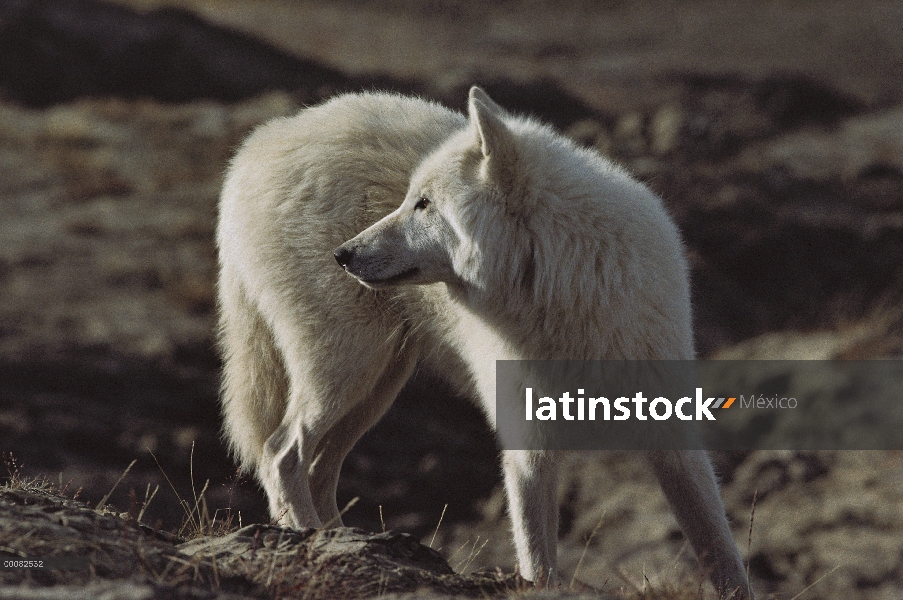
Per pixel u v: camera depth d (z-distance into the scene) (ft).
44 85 192.24
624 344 34.94
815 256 138.72
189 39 207.51
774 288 134.92
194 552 28.66
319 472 44.91
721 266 137.49
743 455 85.51
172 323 103.96
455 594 28.89
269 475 42.47
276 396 45.42
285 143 44.16
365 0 312.09
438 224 36.96
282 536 30.45
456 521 87.76
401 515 87.40
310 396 42.52
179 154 161.27
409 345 43.68
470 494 90.63
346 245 37.86
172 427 88.17
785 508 77.10
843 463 81.10
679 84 215.51
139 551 25.89
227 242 45.73
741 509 78.43
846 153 170.19
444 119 43.39
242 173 45.19
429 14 299.38
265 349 45.06
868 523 72.69
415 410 98.68
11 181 143.43
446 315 40.45
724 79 215.72
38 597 21.79
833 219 144.66
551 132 38.99
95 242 124.47
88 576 24.54
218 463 85.76
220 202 47.34
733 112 187.83
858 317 122.01
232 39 219.61
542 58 250.16
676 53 250.57
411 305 41.86
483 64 230.48
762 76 212.84
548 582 33.01
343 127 43.34
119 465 82.43
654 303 35.12
